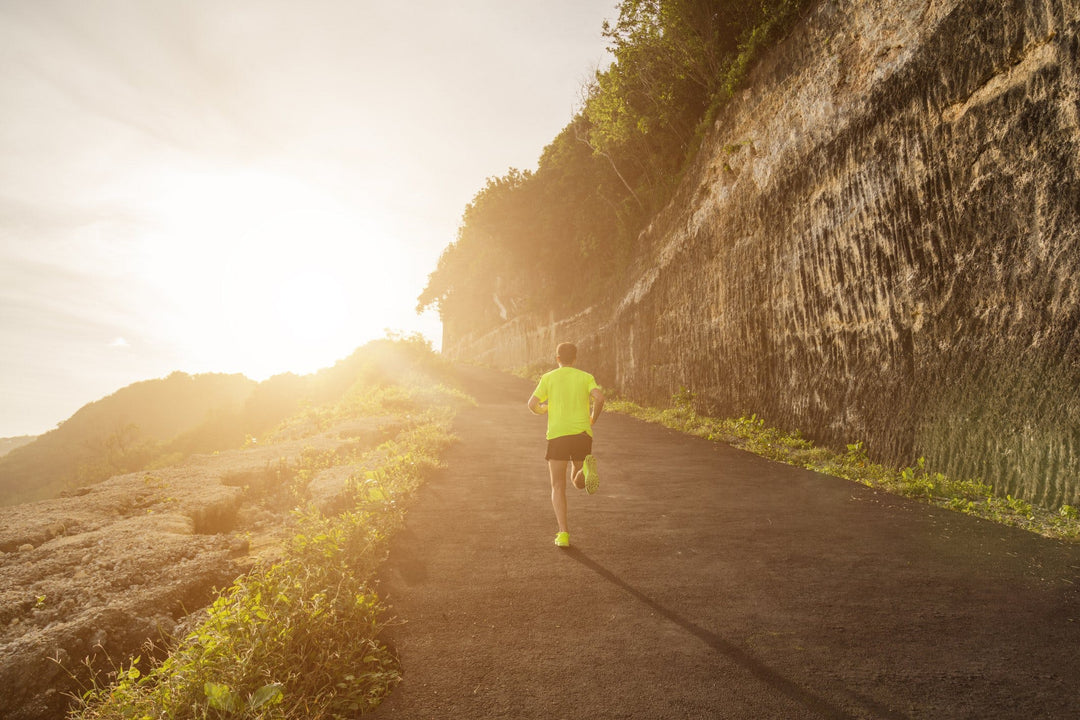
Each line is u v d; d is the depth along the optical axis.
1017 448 6.38
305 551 4.28
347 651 3.10
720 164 14.52
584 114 25.78
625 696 2.86
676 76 16.20
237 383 118.62
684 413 15.15
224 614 3.06
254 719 2.47
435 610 3.87
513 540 5.37
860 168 9.28
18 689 2.87
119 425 51.66
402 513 6.04
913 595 4.06
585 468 4.93
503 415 15.58
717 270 14.46
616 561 4.81
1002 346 6.74
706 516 6.17
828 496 7.05
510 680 3.02
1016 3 6.62
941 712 2.70
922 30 8.10
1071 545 5.04
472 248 46.28
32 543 5.14
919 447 7.86
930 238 7.88
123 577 4.11
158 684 2.72
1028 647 3.30
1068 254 5.95
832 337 10.07
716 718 2.68
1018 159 6.57
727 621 3.69
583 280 29.77
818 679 3.00
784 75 11.79
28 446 117.44
